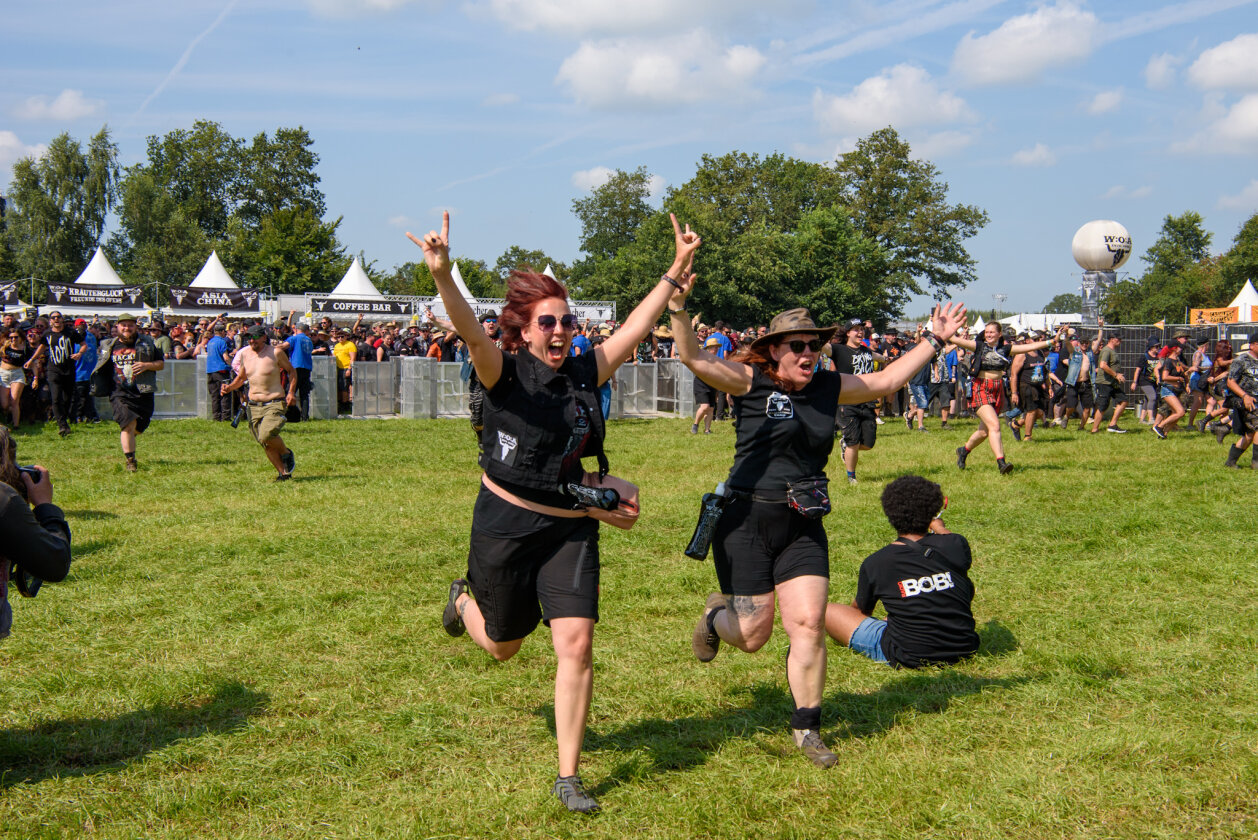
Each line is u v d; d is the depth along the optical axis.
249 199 98.44
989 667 4.90
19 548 3.41
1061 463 13.11
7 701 4.37
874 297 74.31
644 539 7.90
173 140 98.12
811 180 92.56
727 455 14.17
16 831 3.24
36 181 79.19
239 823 3.34
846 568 7.04
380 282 100.50
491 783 3.60
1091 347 19.33
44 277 77.25
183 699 4.48
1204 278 94.31
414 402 20.91
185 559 7.10
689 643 5.29
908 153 80.50
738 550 3.96
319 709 4.37
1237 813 3.40
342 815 3.38
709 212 74.06
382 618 5.72
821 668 3.86
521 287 3.64
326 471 12.15
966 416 22.41
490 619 3.73
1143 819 3.36
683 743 4.00
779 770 3.68
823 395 4.00
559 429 3.51
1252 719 4.16
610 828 3.28
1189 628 5.54
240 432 16.94
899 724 4.18
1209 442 16.30
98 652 5.08
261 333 11.09
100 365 14.47
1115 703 4.44
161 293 81.44
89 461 12.70
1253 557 7.20
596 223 106.44
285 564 7.01
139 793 3.54
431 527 8.40
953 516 8.92
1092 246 29.42
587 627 3.50
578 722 3.47
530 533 3.54
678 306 3.89
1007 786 3.54
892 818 3.33
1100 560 7.20
